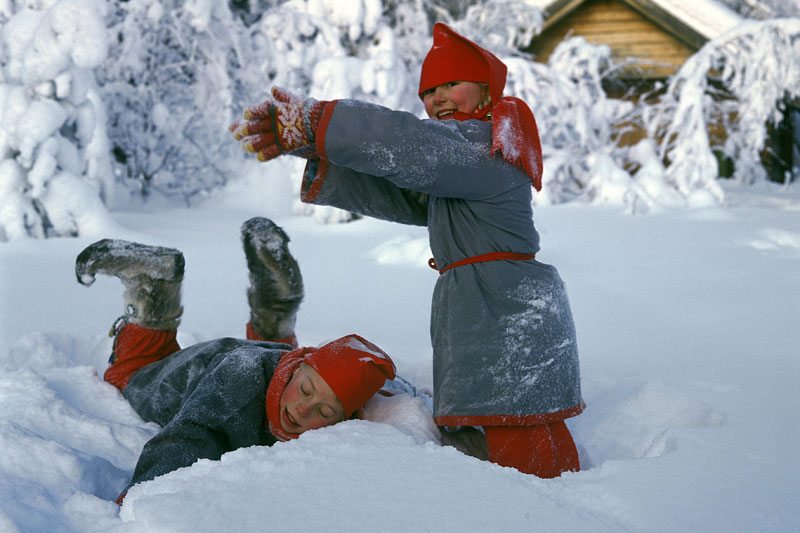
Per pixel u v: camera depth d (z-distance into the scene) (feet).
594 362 11.48
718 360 11.46
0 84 23.36
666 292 16.70
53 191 23.54
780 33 40.11
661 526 5.06
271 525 4.77
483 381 7.13
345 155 6.81
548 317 7.33
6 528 4.92
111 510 5.54
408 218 8.20
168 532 4.68
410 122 6.89
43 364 10.32
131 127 34.71
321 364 7.04
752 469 6.10
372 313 14.85
